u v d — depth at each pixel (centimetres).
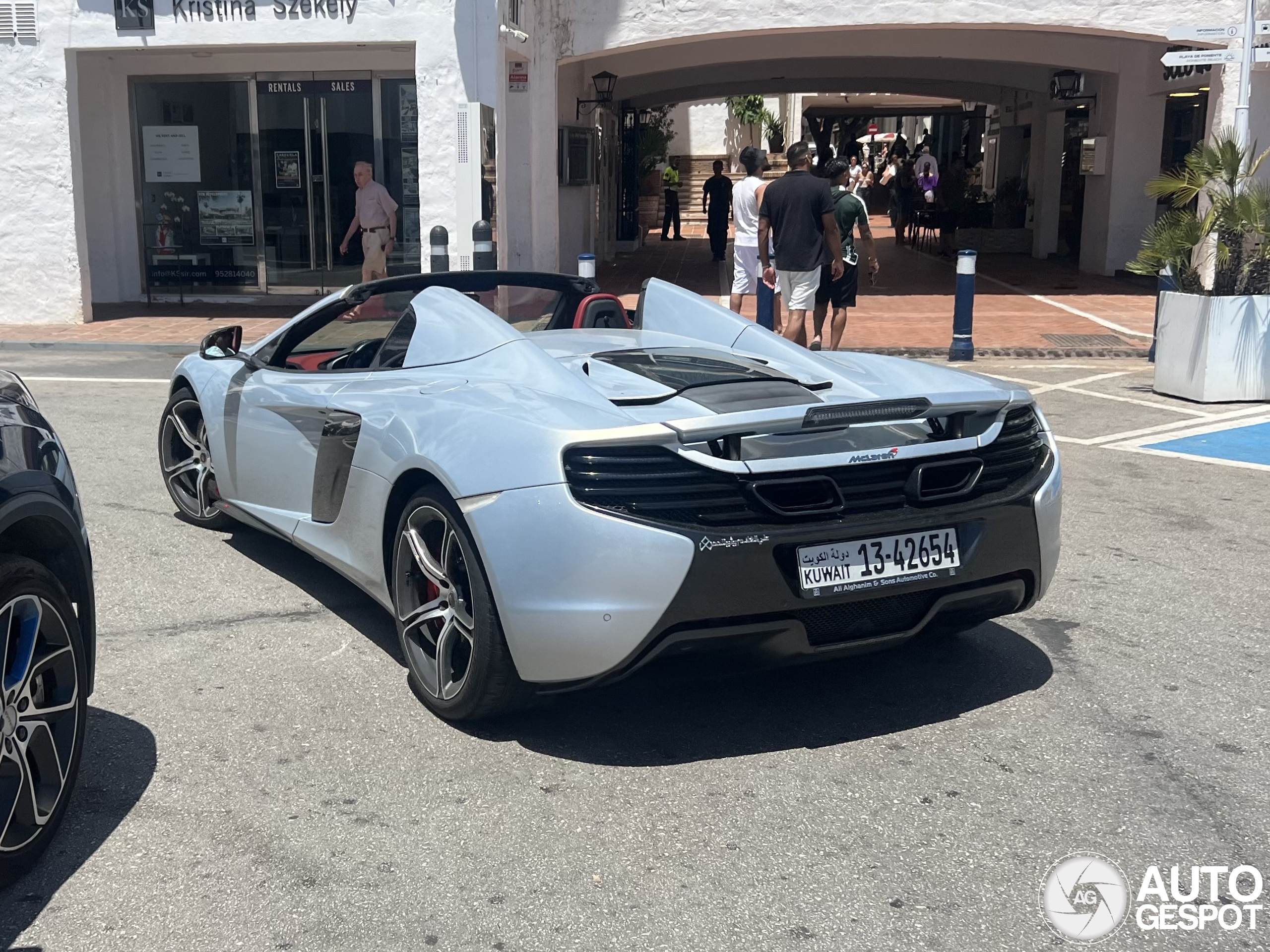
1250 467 727
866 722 370
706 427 320
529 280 529
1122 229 1953
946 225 2461
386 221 1453
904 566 338
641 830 304
